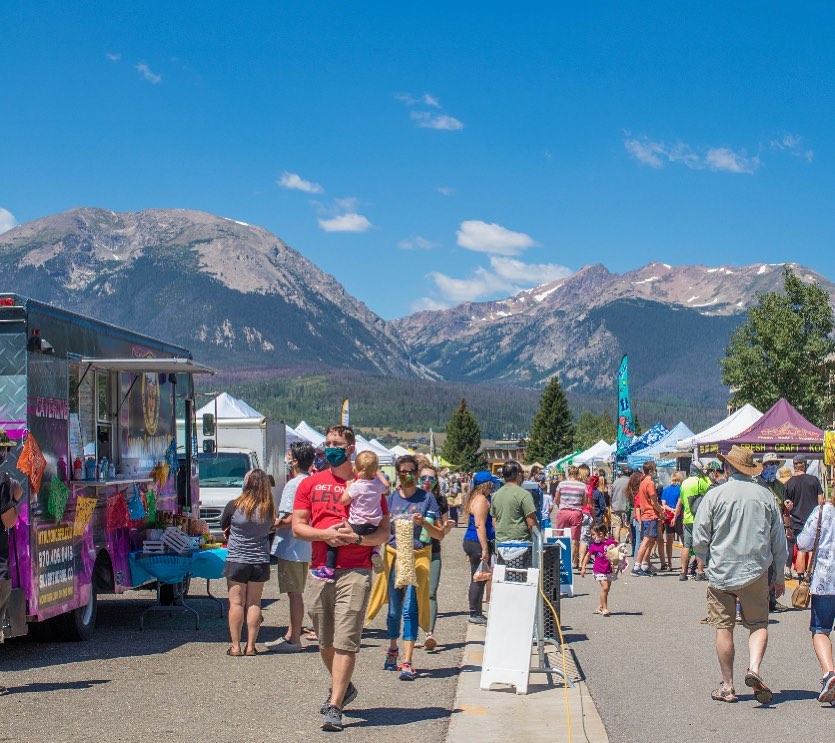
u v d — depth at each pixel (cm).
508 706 770
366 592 719
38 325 981
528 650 833
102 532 1137
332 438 732
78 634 1091
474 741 662
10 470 902
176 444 1452
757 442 2242
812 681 872
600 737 668
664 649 1048
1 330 959
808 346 3491
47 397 999
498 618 845
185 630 1200
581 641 1103
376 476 735
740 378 3597
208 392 1590
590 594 1570
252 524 1019
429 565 927
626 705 778
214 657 1007
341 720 705
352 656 710
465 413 16412
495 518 1129
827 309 3538
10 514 839
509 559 919
